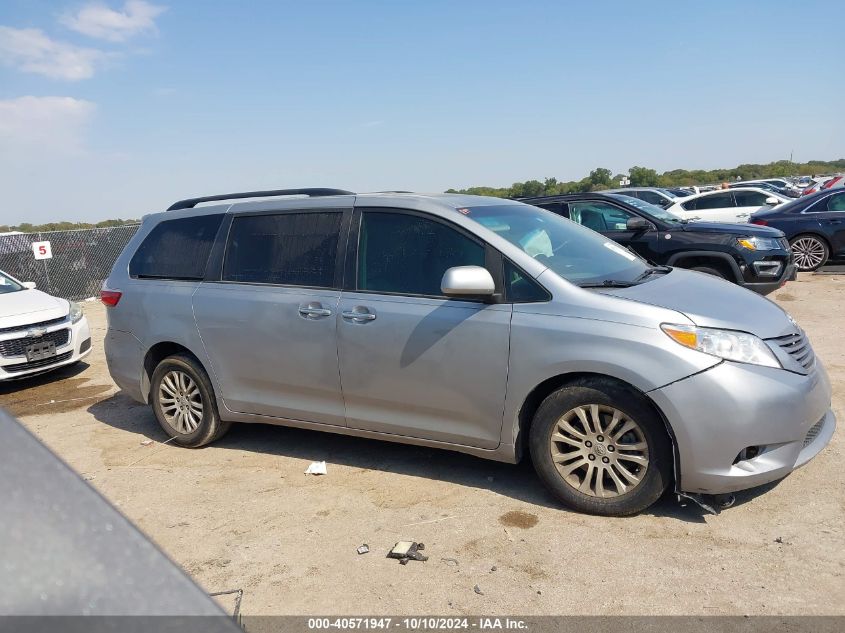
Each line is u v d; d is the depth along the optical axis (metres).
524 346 3.82
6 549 0.96
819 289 11.30
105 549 1.02
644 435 3.61
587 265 4.32
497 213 4.53
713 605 2.93
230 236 5.06
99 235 16.80
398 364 4.20
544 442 3.84
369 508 4.05
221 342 4.94
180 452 5.26
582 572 3.24
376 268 4.38
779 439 3.50
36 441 1.12
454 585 3.20
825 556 3.25
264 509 4.13
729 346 3.54
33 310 7.96
